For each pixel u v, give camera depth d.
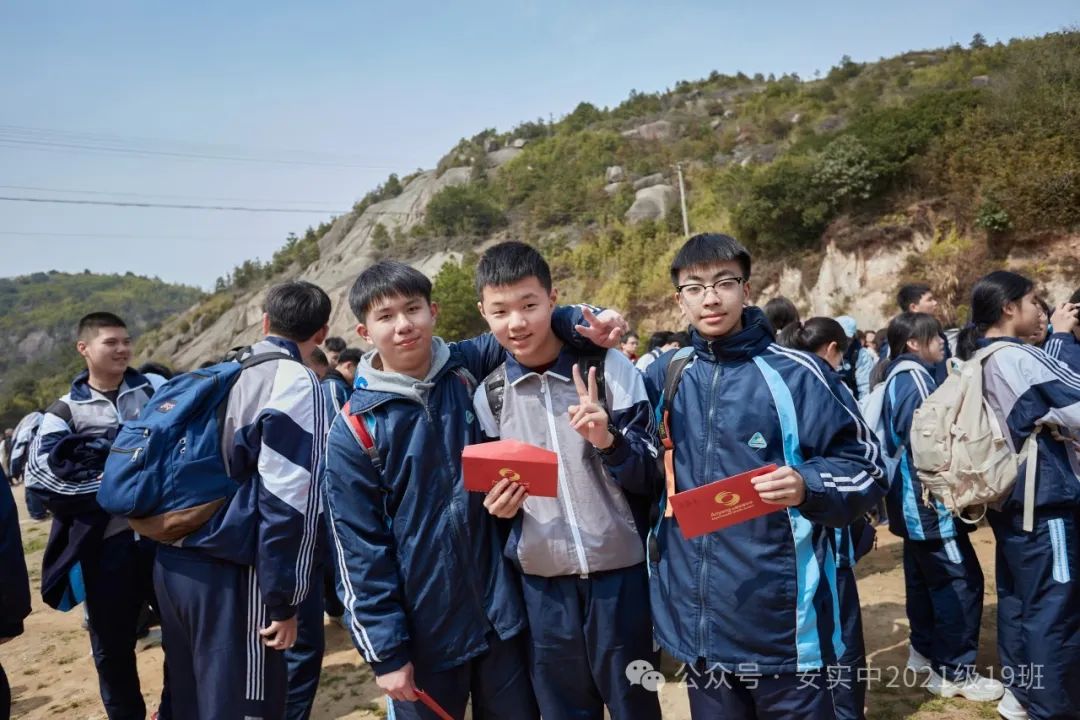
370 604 1.98
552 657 2.12
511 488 1.90
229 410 2.40
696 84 67.31
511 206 56.81
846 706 2.55
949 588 3.24
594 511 2.07
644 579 2.16
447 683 2.09
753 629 1.93
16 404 52.19
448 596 2.04
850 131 22.16
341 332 50.38
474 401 2.24
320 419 2.46
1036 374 2.66
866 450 1.99
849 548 2.58
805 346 3.42
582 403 1.93
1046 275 16.22
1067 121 17.09
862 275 19.83
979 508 2.80
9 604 2.46
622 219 40.53
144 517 2.26
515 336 2.02
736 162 39.91
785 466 1.86
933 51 47.72
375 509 2.08
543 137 69.38
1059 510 2.71
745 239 23.27
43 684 4.25
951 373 2.93
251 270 76.19
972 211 18.02
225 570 2.31
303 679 3.11
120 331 3.52
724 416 2.03
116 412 3.46
